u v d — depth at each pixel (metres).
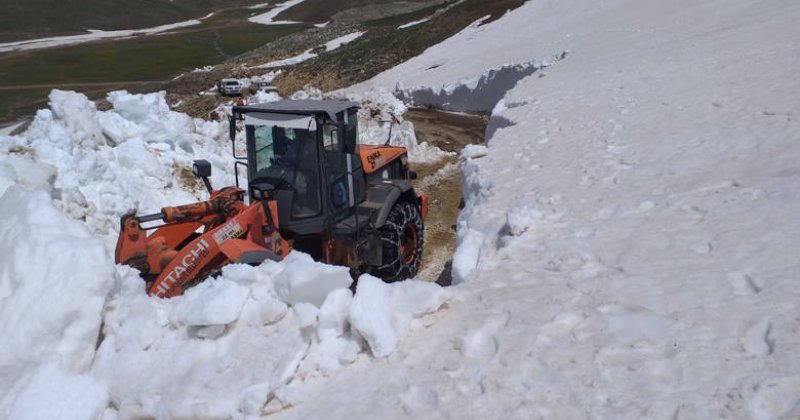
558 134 10.20
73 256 4.31
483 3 44.31
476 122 23.02
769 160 6.77
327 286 4.36
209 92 39.56
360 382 3.79
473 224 6.93
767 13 19.55
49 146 8.98
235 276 4.47
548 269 5.10
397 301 4.33
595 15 32.31
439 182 14.31
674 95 11.04
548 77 17.86
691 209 5.84
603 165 7.89
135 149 10.35
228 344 4.16
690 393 3.16
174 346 4.18
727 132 8.07
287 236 7.53
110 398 3.93
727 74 11.73
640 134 9.01
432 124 22.70
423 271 9.34
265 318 4.24
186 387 3.84
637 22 26.56
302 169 7.44
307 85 38.12
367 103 17.08
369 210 8.12
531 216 6.16
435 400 3.46
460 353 3.89
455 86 27.20
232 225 6.54
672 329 3.78
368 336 3.96
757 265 4.44
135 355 4.14
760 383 3.12
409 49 40.25
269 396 3.68
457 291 4.78
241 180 11.63
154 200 9.90
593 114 11.07
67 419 3.62
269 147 7.57
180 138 11.35
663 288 4.36
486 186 8.20
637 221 5.81
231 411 3.61
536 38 31.77
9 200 5.05
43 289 4.21
